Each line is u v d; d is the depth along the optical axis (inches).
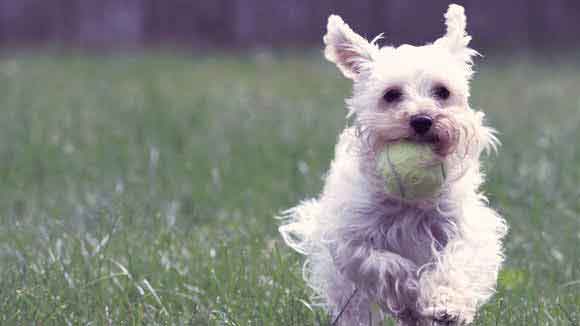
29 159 382.9
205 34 911.0
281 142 408.8
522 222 287.4
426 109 195.3
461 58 219.5
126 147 404.5
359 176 205.9
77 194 334.3
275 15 909.8
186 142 414.6
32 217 297.4
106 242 251.6
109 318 215.3
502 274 246.4
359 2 895.1
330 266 211.8
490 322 211.6
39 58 780.6
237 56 833.5
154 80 642.2
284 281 233.6
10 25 898.1
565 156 366.9
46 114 482.6
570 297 228.7
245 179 350.0
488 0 887.1
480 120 206.7
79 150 400.8
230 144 410.0
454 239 199.9
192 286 236.5
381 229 204.1
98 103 524.7
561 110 518.6
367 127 201.6
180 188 336.8
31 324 208.8
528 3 888.9
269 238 276.7
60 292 227.1
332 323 211.2
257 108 517.0
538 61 798.5
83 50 871.1
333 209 207.0
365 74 215.8
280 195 327.0
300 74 697.0
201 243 263.9
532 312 215.9
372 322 213.3
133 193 324.8
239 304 220.4
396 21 888.9
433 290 187.2
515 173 335.9
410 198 195.2
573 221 289.1
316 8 905.5
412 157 191.6
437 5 882.1
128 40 903.1
